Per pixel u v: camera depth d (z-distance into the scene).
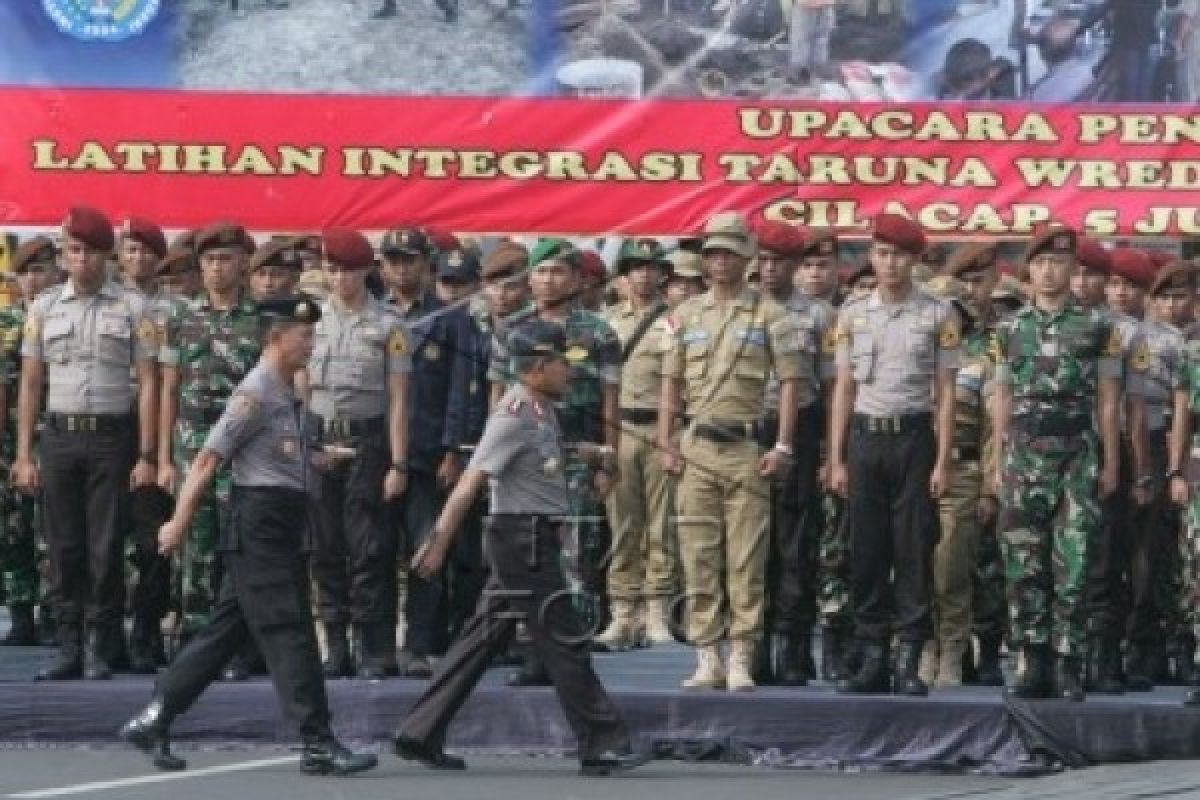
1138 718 35.94
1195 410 38.59
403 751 35.00
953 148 42.91
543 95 43.16
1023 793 33.41
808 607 39.28
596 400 40.44
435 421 40.22
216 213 43.41
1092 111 42.78
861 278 41.66
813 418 39.44
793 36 42.94
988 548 41.00
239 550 34.16
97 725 37.25
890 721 36.12
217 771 35.06
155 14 43.28
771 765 36.16
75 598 38.91
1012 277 43.25
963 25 42.84
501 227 43.34
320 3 43.12
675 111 43.09
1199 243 46.41
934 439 37.19
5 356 44.56
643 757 34.97
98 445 38.53
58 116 43.44
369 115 43.22
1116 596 40.00
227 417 33.72
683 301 40.28
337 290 39.31
